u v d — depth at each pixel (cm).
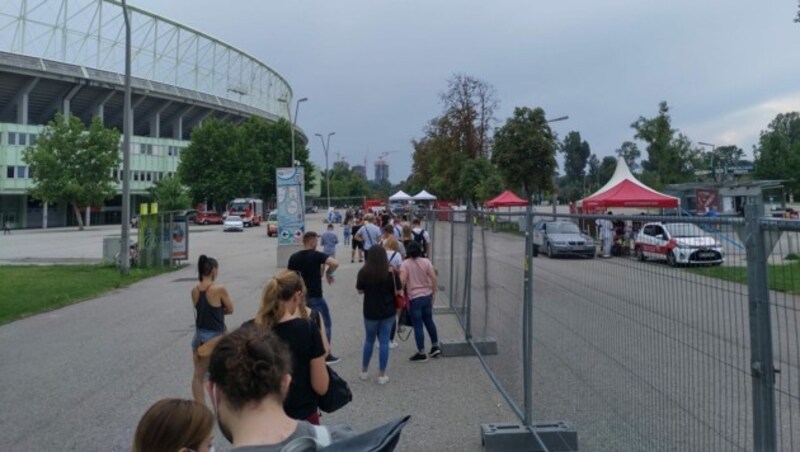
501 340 689
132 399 682
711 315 268
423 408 627
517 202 4422
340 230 5300
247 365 196
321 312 832
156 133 10138
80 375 790
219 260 2689
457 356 859
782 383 223
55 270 2228
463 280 1031
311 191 12475
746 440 243
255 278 1956
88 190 6562
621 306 370
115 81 8812
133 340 1017
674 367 302
